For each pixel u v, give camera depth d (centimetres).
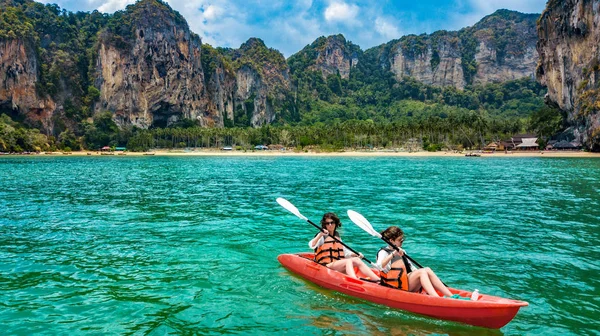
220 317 692
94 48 18075
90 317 689
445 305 663
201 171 4794
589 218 1521
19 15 16738
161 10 18512
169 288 818
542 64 11550
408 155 10706
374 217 1573
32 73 15975
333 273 806
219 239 1216
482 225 1402
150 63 18150
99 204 1959
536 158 8325
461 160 7862
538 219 1508
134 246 1134
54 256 1038
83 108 17238
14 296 775
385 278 741
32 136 14312
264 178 3634
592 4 9250
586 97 9338
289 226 1415
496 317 632
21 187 2823
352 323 671
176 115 18900
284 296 778
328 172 4484
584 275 872
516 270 906
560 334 628
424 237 1223
